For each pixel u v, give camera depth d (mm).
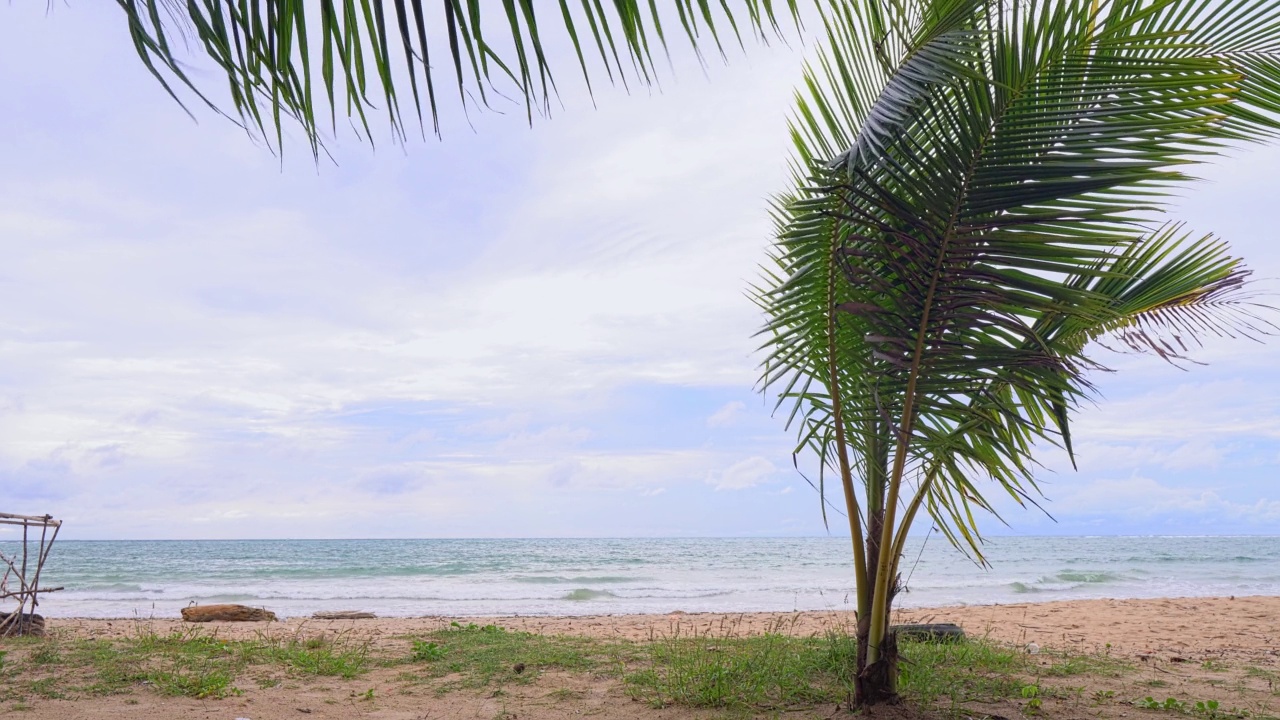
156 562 40844
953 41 3135
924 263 3527
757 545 80562
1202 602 14617
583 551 59812
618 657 6582
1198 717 4570
